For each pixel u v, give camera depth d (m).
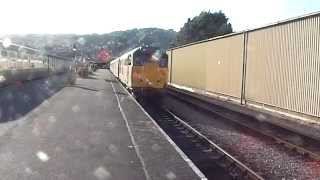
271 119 21.53
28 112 20.97
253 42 25.44
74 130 16.22
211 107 27.97
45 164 10.85
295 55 20.41
